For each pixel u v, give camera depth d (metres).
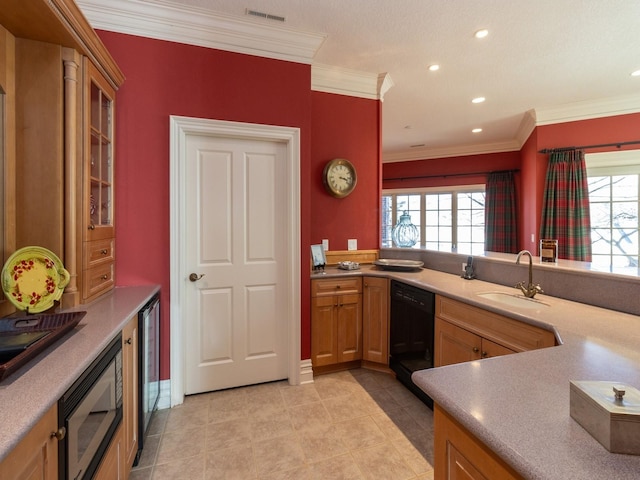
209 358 2.45
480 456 0.73
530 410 0.75
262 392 2.46
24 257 1.37
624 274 1.69
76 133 1.59
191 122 2.27
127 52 2.15
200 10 2.19
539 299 1.96
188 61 2.27
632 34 2.49
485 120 4.60
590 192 4.11
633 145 3.78
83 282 1.65
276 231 2.59
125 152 2.15
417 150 6.44
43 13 1.32
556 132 4.14
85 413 1.06
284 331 2.63
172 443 1.88
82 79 1.62
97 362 1.15
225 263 2.46
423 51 2.75
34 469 0.78
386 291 2.81
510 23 2.35
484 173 5.91
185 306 2.35
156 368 2.13
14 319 1.26
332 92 3.21
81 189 1.63
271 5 2.15
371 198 3.38
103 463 1.21
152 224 2.21
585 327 1.41
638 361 1.05
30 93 1.51
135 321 1.66
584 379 0.91
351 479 1.62
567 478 0.54
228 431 2.00
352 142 3.29
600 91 3.59
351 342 2.84
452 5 2.16
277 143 2.58
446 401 0.80
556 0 2.10
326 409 2.24
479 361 1.05
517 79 3.29
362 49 2.71
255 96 2.43
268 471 1.67
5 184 1.43
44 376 0.93
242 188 2.49
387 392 2.48
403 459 1.76
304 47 2.53
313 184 3.18
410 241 3.76
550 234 4.14
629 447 0.59
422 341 2.39
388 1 2.12
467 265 2.60
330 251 3.25
